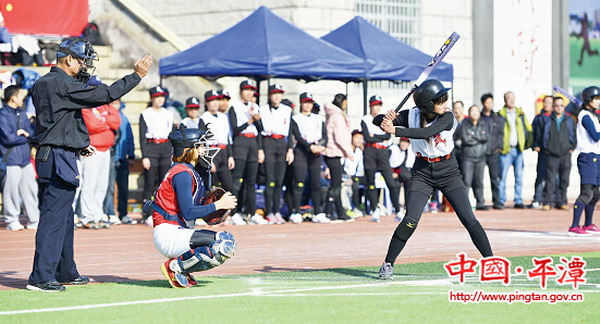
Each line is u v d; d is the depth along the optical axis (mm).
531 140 51312
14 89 38125
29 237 35625
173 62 43500
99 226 39125
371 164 43906
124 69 53219
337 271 24953
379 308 18641
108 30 54719
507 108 51344
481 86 61000
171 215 21453
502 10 61188
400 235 22938
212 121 40062
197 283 22297
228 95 40969
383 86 57594
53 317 17828
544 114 50594
